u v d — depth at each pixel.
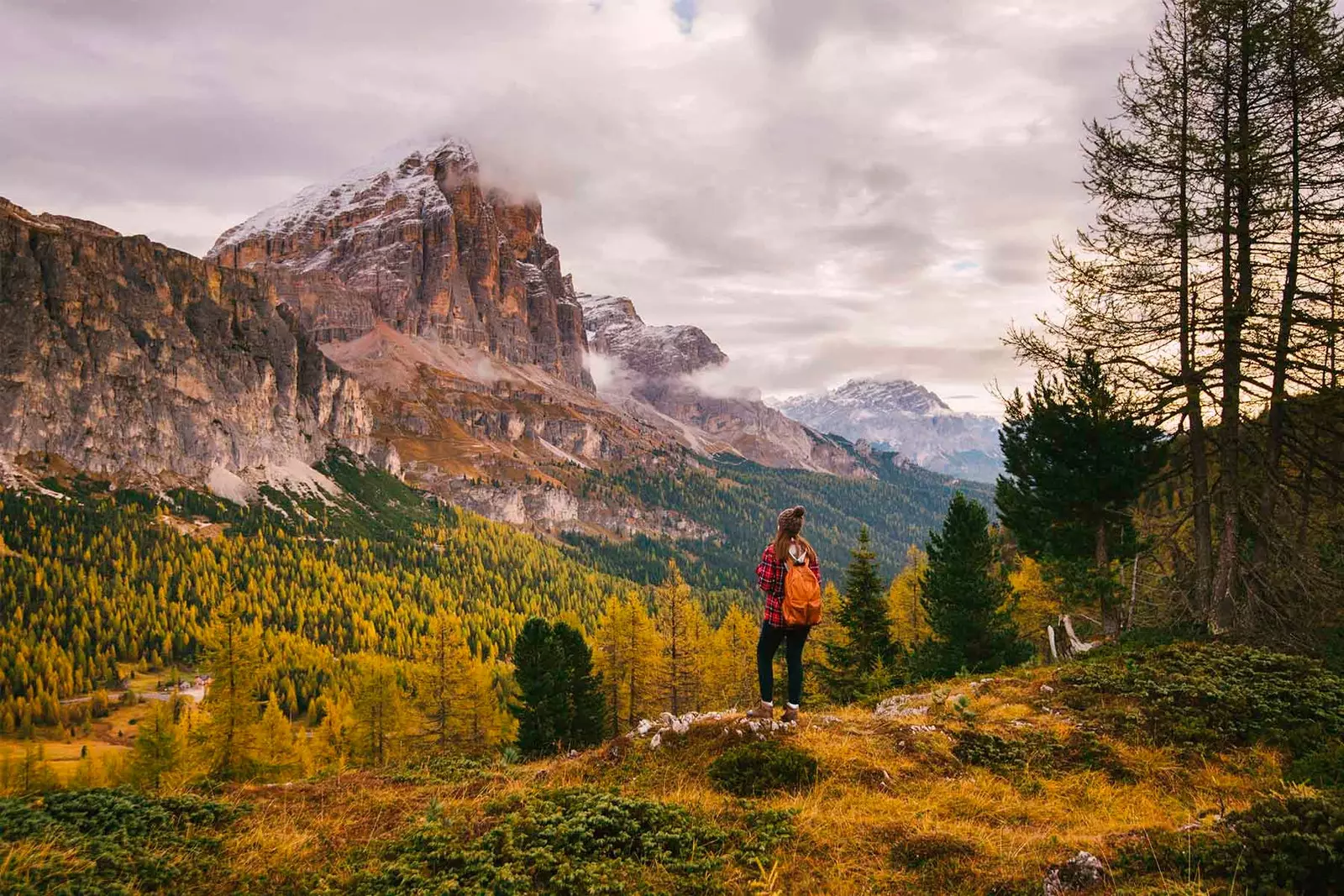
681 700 60.16
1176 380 20.42
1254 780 9.52
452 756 11.91
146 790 9.40
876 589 40.47
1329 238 18.47
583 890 6.30
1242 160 19.02
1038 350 22.80
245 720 45.28
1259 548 19.92
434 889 6.34
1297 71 19.30
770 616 10.60
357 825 8.31
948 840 7.01
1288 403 19.69
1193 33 20.44
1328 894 5.28
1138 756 10.51
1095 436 26.06
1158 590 22.12
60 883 6.49
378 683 52.88
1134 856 6.43
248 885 6.71
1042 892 6.05
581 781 9.70
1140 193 20.77
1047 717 12.12
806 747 9.77
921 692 16.38
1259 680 12.91
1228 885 5.60
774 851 6.96
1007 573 42.81
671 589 60.56
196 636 143.50
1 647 122.94
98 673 124.69
